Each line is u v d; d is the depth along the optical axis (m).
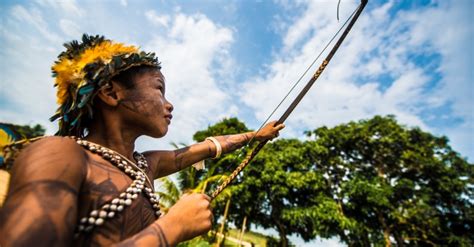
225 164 16.50
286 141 22.45
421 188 19.80
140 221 0.97
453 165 21.52
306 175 18.88
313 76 1.70
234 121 24.48
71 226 0.69
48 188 0.68
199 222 0.93
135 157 1.26
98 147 1.01
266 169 18.80
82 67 1.02
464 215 20.00
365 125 21.56
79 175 0.80
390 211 18.73
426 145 21.36
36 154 0.74
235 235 29.44
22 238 0.59
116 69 1.06
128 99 1.10
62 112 1.10
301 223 19.31
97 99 1.11
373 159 21.64
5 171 0.92
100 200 0.87
